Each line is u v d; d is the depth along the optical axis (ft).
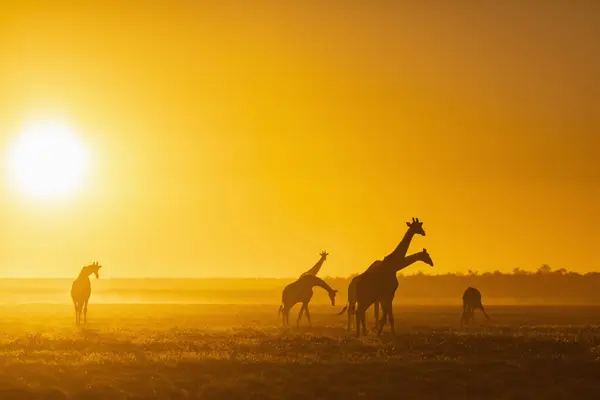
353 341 427.74
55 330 531.09
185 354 382.22
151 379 319.06
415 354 381.81
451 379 317.01
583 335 465.06
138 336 476.95
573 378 321.32
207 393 296.10
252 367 343.05
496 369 338.34
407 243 471.21
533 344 406.62
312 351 392.88
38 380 319.47
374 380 318.45
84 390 300.20
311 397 290.56
